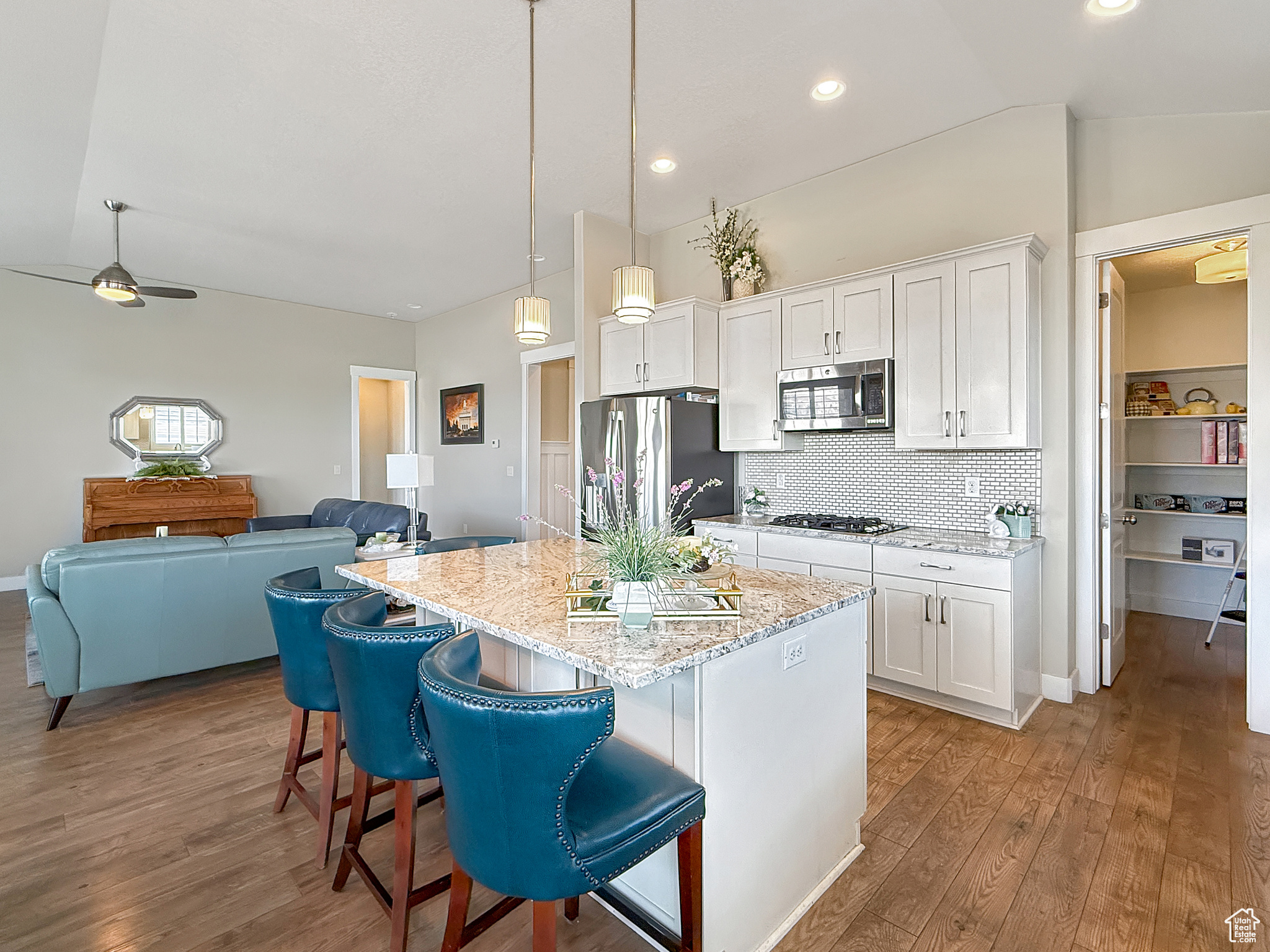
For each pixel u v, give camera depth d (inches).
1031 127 121.5
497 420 260.2
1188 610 181.0
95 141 130.1
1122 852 76.1
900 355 127.6
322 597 73.8
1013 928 64.8
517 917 68.4
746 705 59.6
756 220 165.6
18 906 68.3
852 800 75.8
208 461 250.4
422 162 141.6
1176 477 181.3
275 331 268.5
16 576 216.1
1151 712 116.1
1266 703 105.7
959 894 69.8
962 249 119.2
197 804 88.4
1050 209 119.9
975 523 130.7
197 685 134.3
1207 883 70.6
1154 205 115.1
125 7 90.8
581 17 93.8
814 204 153.3
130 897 69.9
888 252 140.8
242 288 248.2
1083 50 97.7
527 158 140.3
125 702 125.0
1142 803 86.3
